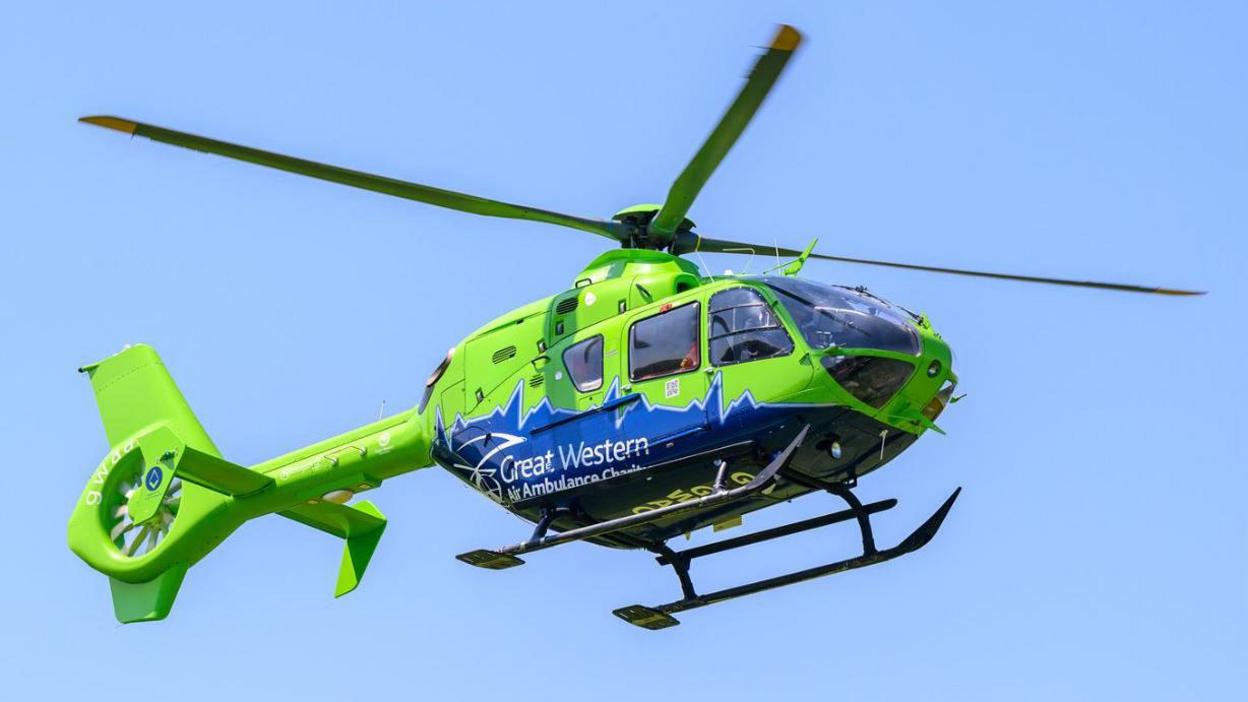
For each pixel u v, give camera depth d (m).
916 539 46.44
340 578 62.19
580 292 49.22
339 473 56.69
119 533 63.75
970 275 49.97
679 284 47.91
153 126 43.88
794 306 44.78
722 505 48.09
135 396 64.56
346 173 45.97
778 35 38.31
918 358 44.50
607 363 47.59
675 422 45.62
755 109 41.53
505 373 50.16
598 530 46.66
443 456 51.44
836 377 43.72
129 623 62.22
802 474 46.25
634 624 51.84
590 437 47.38
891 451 46.56
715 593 49.84
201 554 61.34
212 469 58.09
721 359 45.22
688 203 47.91
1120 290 48.59
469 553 48.72
